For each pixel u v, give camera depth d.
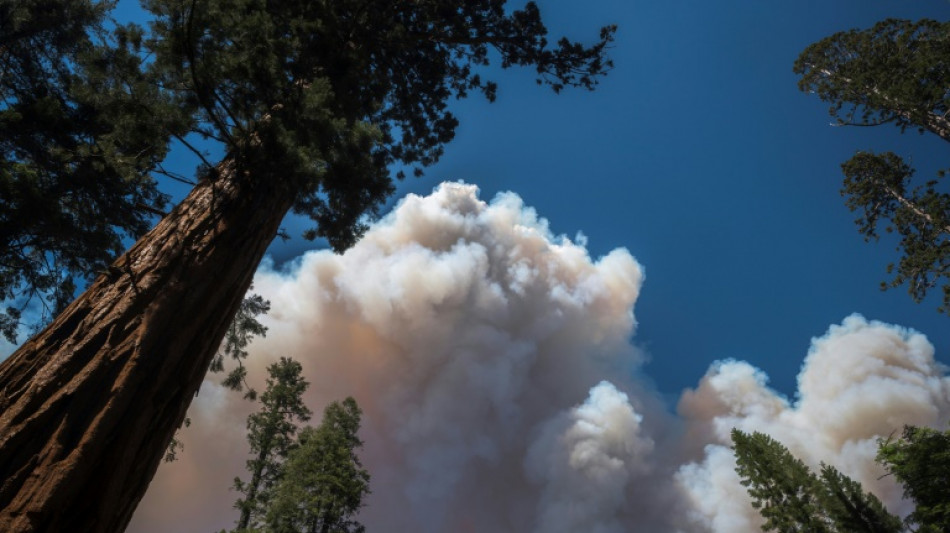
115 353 3.94
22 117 11.51
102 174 12.27
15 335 13.87
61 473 3.28
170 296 4.46
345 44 8.35
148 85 5.83
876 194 26.56
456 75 14.27
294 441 28.16
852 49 25.38
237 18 5.91
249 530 22.78
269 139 5.60
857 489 33.47
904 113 22.05
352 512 25.53
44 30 14.13
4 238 11.28
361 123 6.68
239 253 5.22
